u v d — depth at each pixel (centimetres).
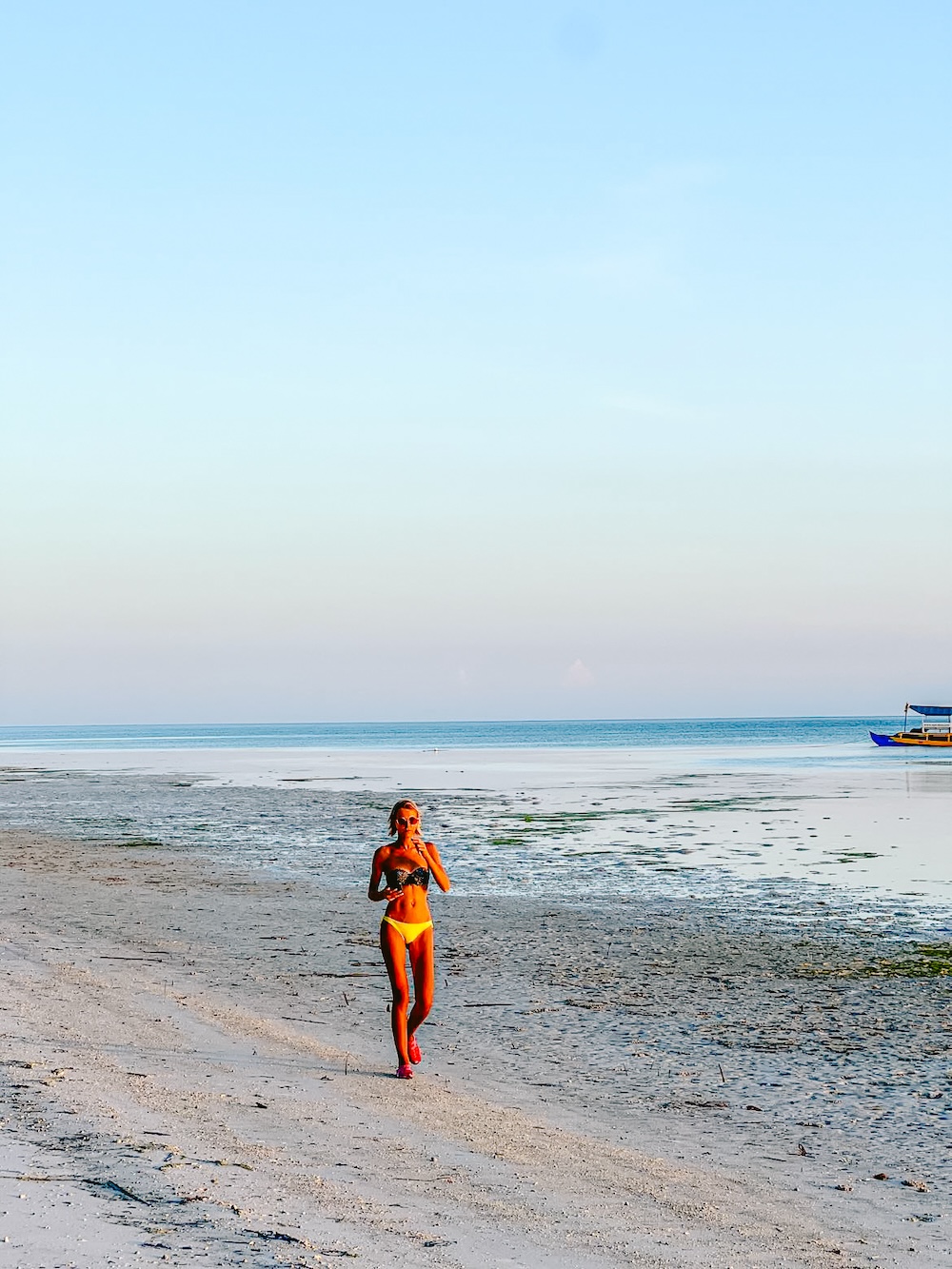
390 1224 620
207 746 14812
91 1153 681
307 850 3066
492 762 8856
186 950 1644
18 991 1266
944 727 11112
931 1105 969
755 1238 671
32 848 3117
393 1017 1028
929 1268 636
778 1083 1031
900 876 2525
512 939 1792
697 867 2689
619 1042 1170
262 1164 707
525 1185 735
